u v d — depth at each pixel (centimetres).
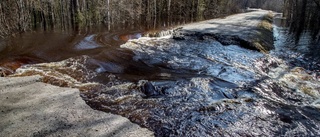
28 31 1798
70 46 1327
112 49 1280
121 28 2220
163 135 536
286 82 859
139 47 1355
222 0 4244
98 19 2539
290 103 700
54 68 945
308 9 2622
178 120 593
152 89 762
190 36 1653
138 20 2809
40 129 543
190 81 830
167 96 723
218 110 637
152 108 652
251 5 8744
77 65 984
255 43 1382
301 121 591
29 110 624
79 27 2159
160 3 3091
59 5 2519
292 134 539
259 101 694
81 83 816
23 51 1169
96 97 711
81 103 671
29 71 903
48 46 1301
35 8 2286
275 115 618
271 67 1052
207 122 583
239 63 1080
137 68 992
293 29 2486
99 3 2636
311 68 1052
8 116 594
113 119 595
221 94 739
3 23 1745
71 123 571
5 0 1875
